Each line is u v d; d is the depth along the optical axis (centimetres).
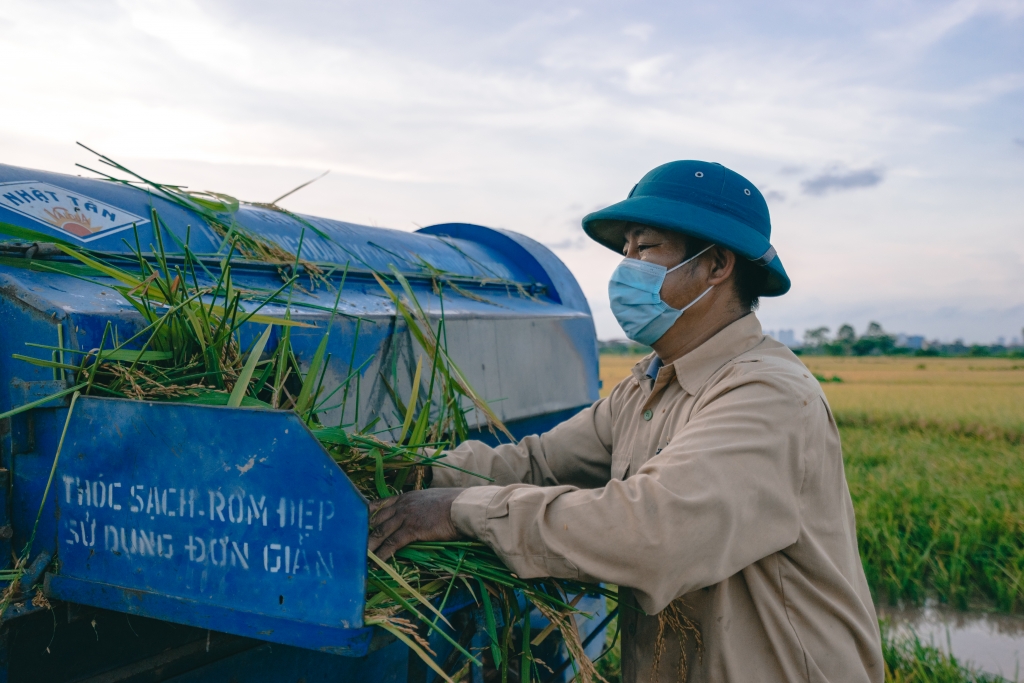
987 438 1446
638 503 131
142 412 124
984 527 673
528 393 278
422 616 121
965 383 3303
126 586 126
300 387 174
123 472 126
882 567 624
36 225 165
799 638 144
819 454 147
